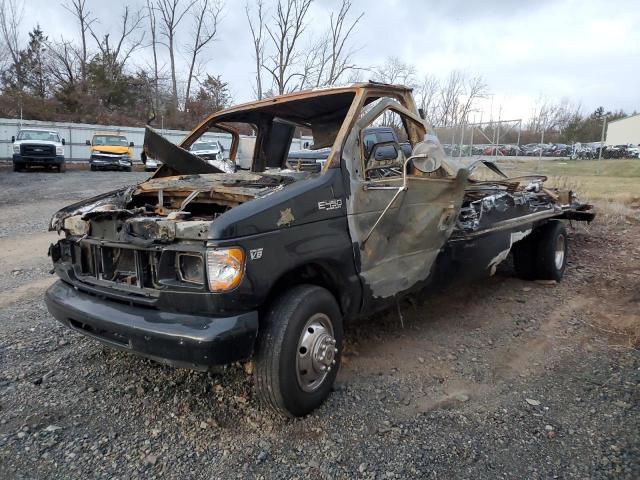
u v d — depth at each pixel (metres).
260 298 2.73
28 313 4.75
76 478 2.49
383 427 2.96
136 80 42.41
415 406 3.22
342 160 3.27
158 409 3.12
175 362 2.67
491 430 2.95
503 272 6.54
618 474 2.54
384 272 3.59
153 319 2.72
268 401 2.90
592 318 4.85
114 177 19.58
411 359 3.90
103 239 3.13
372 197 3.43
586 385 3.50
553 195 6.31
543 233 5.86
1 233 8.71
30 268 6.42
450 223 4.16
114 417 3.03
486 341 4.30
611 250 7.57
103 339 2.96
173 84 39.03
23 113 33.09
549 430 2.95
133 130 29.69
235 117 4.66
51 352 3.89
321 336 3.06
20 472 2.51
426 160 3.31
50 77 41.00
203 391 3.33
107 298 3.04
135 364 3.69
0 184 16.47
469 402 3.28
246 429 2.93
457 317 4.88
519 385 3.52
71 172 22.22
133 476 2.51
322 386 3.14
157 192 3.81
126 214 3.06
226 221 2.63
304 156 5.36
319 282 3.38
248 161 5.12
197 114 40.75
